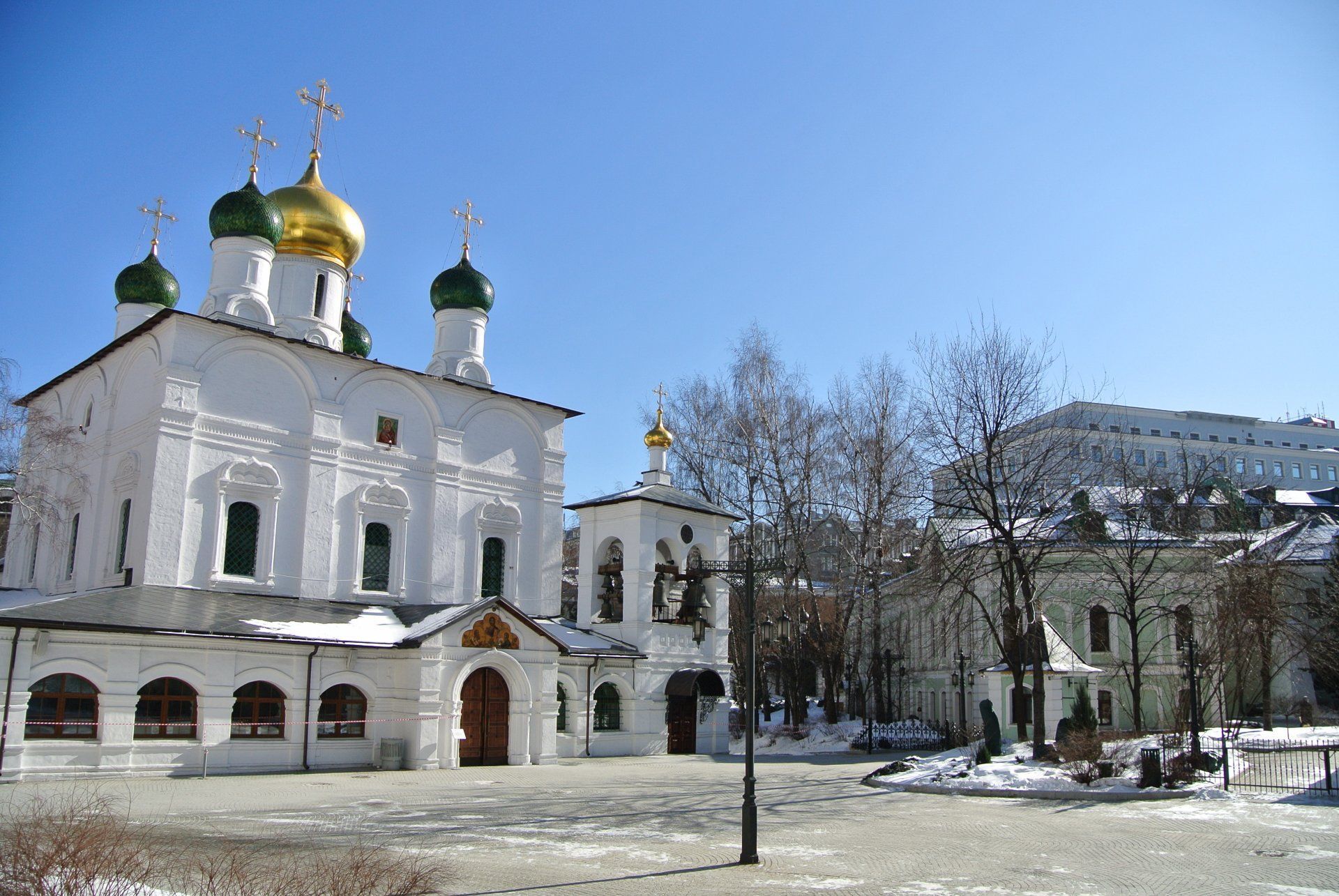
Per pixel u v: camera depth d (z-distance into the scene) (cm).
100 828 1205
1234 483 5394
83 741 2591
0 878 1040
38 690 2548
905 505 4716
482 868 1417
